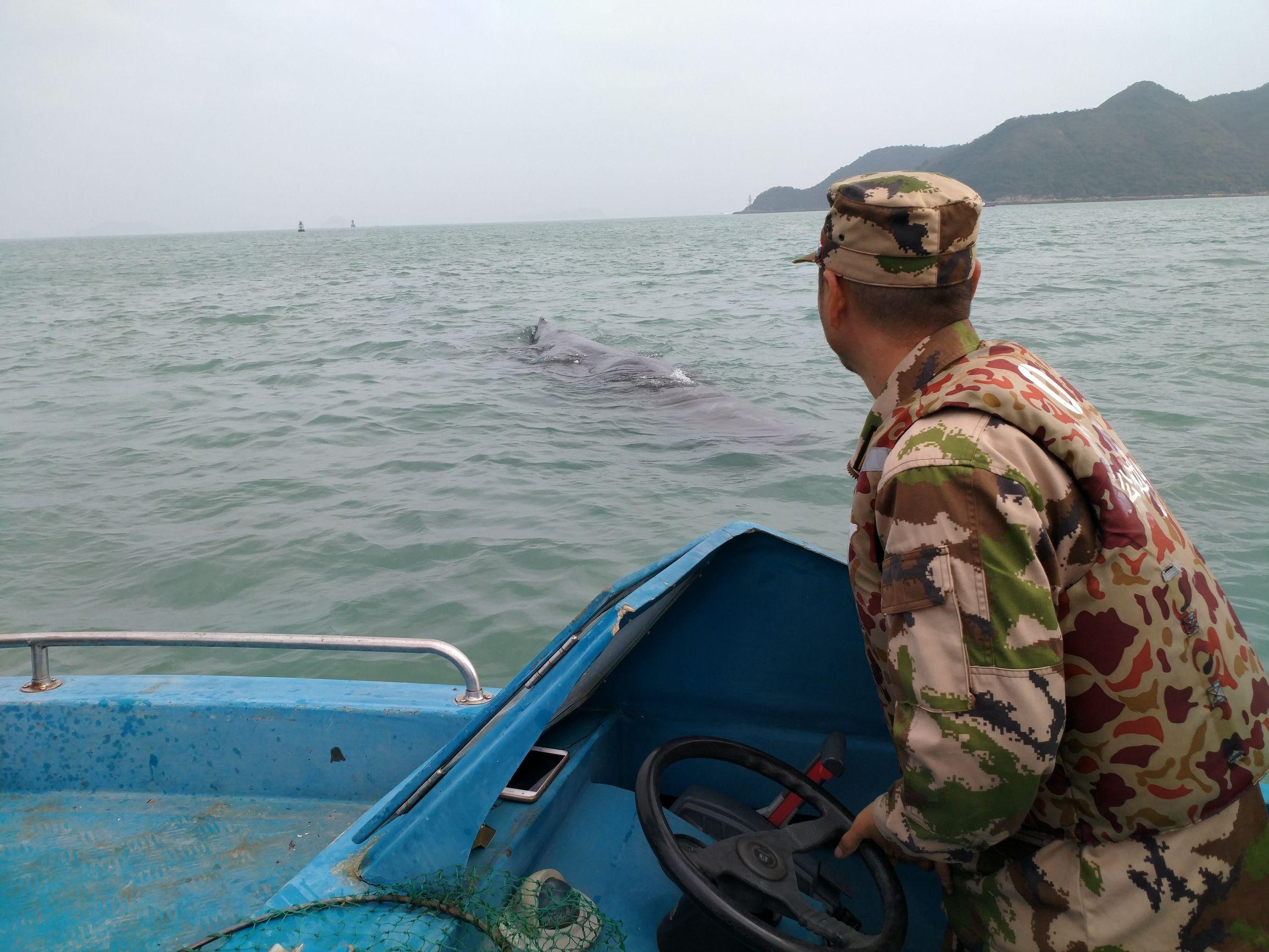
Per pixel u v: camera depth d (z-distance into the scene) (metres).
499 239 102.12
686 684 2.48
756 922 1.60
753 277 28.31
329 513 6.68
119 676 3.16
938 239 1.38
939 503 1.26
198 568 5.76
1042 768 1.24
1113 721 1.29
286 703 2.94
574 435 8.93
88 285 35.94
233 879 2.62
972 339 1.45
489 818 1.96
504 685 4.35
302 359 13.90
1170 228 50.94
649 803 1.77
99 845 2.76
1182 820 1.31
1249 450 7.52
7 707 2.98
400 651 2.87
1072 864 1.38
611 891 1.92
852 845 1.64
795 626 2.37
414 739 2.90
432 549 5.94
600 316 19.03
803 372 11.90
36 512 6.88
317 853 2.72
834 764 2.06
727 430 8.96
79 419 10.03
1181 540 1.37
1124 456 1.40
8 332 18.95
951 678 1.24
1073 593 1.29
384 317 19.72
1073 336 13.41
